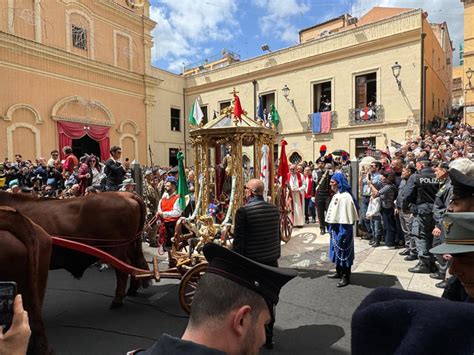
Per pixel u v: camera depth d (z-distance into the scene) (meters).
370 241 7.93
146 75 20.75
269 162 6.43
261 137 5.96
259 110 7.47
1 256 2.73
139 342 3.86
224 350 1.16
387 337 0.89
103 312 4.64
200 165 6.26
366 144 17.00
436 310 0.84
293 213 9.55
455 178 1.97
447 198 4.78
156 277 4.43
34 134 15.32
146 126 21.09
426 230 5.64
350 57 17.39
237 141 5.72
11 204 4.31
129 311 4.67
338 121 17.83
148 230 8.05
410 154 9.20
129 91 20.02
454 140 12.75
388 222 7.32
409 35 15.59
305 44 18.91
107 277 6.16
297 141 19.33
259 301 1.25
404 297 1.00
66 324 4.30
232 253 1.26
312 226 9.96
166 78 23.12
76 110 17.06
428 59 17.17
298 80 19.23
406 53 15.75
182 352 1.07
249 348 1.20
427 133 14.63
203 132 5.88
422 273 5.68
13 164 11.42
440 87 21.94
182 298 4.24
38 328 2.81
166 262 6.86
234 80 21.95
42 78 15.59
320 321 4.19
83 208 4.40
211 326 1.18
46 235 3.21
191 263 4.59
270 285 1.30
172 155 23.47
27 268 2.82
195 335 1.19
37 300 2.85
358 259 6.59
